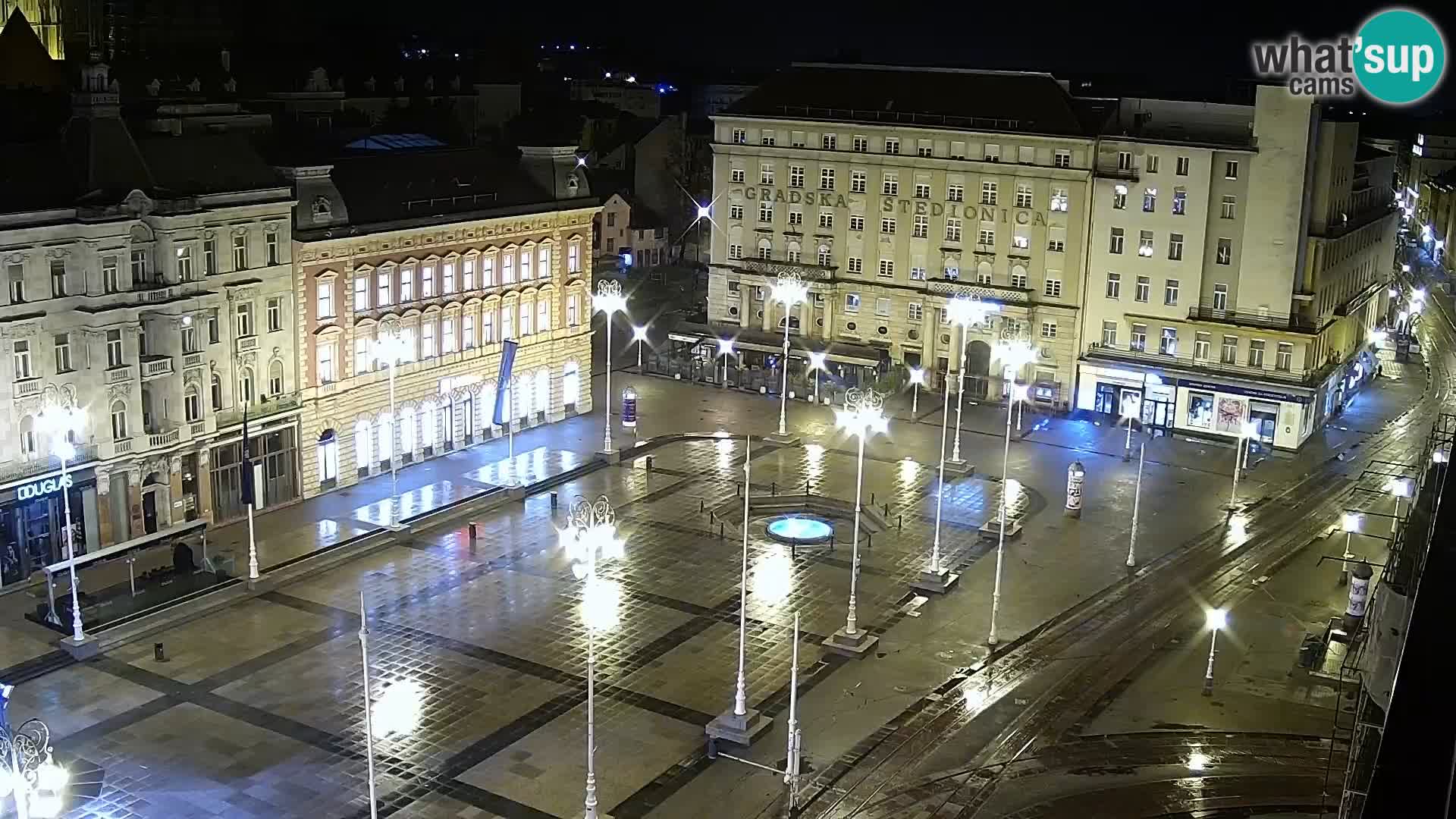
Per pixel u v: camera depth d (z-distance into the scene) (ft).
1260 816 180.24
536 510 309.01
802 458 355.56
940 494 268.41
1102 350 402.72
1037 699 219.20
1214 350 385.29
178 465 276.21
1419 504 212.23
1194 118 388.16
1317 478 349.41
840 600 261.24
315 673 221.46
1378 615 175.42
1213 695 220.64
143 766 189.67
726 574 272.72
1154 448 375.45
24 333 244.42
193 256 273.13
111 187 258.37
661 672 226.58
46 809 155.22
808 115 435.53
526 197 362.53
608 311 347.15
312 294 302.25
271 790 184.44
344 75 535.60
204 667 222.69
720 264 458.09
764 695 218.79
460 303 343.26
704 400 415.03
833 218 437.58
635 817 180.65
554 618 247.70
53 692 211.61
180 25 591.78
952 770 194.80
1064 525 309.22
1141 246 391.04
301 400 303.48
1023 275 410.72
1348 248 401.08
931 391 430.61
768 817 181.47
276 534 283.38
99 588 250.78
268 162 307.78
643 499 319.27
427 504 305.53
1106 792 187.42
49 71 377.71
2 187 242.99
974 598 263.70
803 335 447.42
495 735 202.69
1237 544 297.74
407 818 178.60
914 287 427.74
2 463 243.81
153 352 272.31
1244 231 375.45
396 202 325.83
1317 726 208.64
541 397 378.32
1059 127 399.24
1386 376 464.65
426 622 244.22
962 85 423.64
